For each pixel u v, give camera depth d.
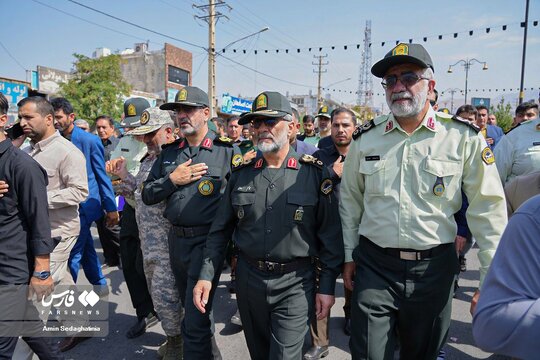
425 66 1.85
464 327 3.55
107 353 3.12
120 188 3.20
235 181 2.25
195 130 2.70
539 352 0.96
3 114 2.24
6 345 2.24
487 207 1.84
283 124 2.11
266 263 2.04
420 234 1.88
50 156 2.94
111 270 5.17
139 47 33.06
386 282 1.95
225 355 3.10
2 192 2.17
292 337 1.98
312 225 2.07
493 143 5.73
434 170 1.88
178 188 2.61
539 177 1.92
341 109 3.25
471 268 5.15
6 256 2.23
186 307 2.54
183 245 2.62
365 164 2.06
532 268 1.03
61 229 2.92
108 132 6.37
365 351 1.89
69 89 17.64
